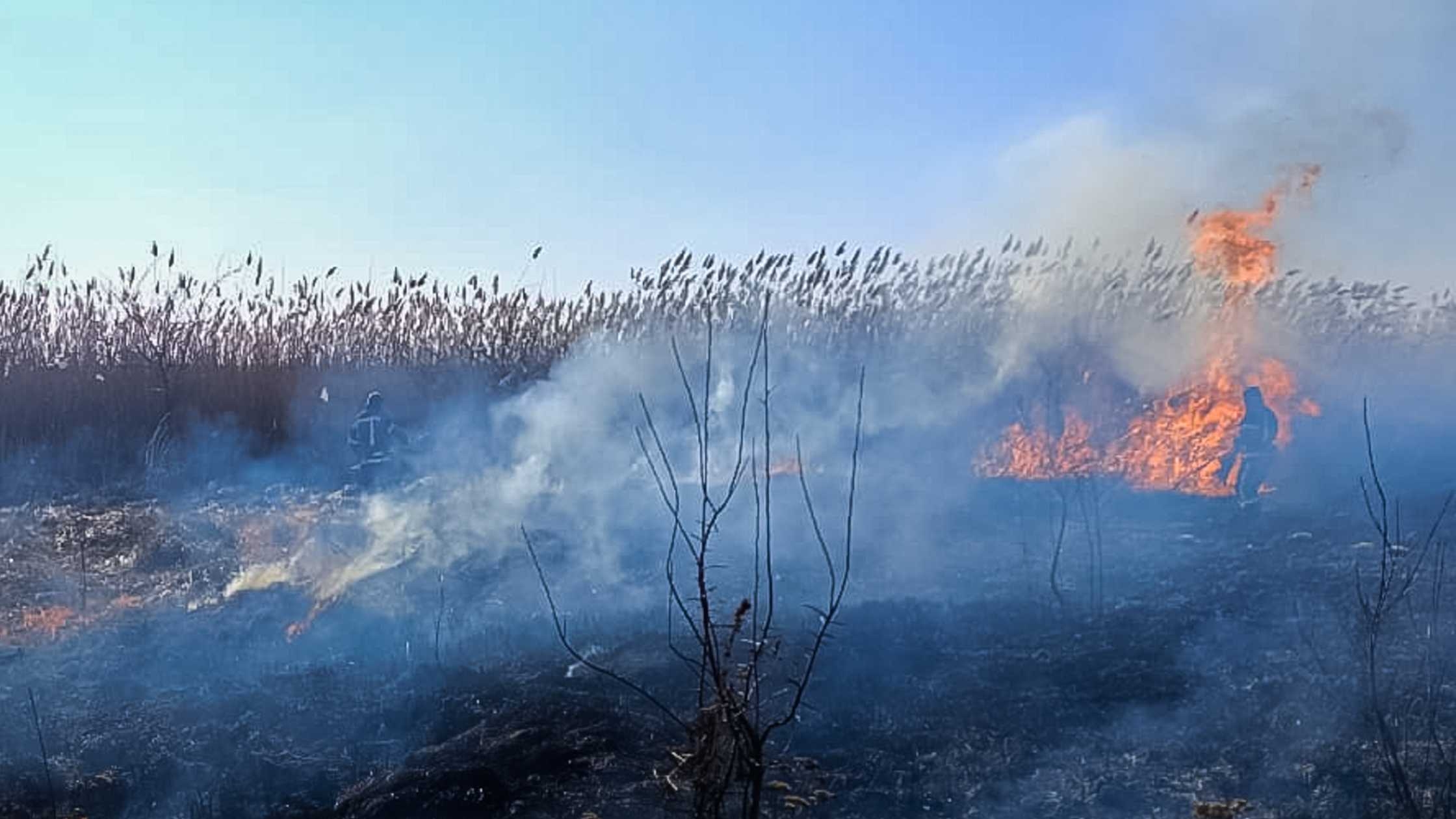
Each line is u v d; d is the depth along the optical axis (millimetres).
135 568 12086
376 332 20094
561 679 7891
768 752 6684
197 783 6711
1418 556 10219
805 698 7461
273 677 8406
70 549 12688
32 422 17641
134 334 19031
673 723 7078
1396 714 6648
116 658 9156
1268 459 13062
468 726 7262
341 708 7719
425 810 6164
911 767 6551
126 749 7082
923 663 8156
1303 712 6875
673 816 5891
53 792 6469
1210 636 8422
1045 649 8352
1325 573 9789
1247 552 10859
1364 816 5656
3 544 12797
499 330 19906
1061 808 6008
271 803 6457
